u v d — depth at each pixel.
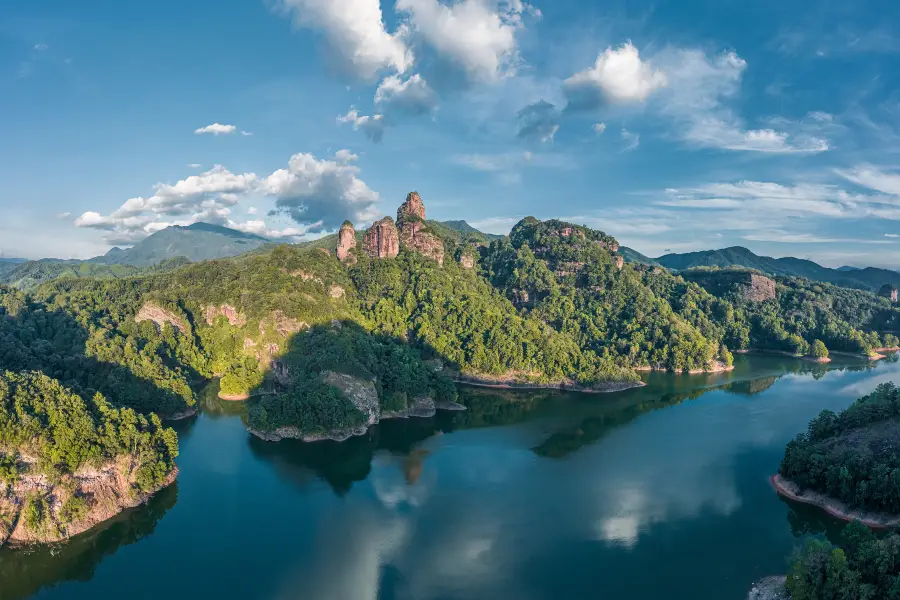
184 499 127.81
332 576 98.44
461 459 153.00
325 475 141.38
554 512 121.44
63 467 112.12
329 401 168.12
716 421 188.38
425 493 131.38
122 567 101.38
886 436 124.31
